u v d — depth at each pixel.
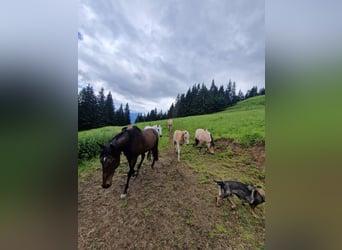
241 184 1.26
